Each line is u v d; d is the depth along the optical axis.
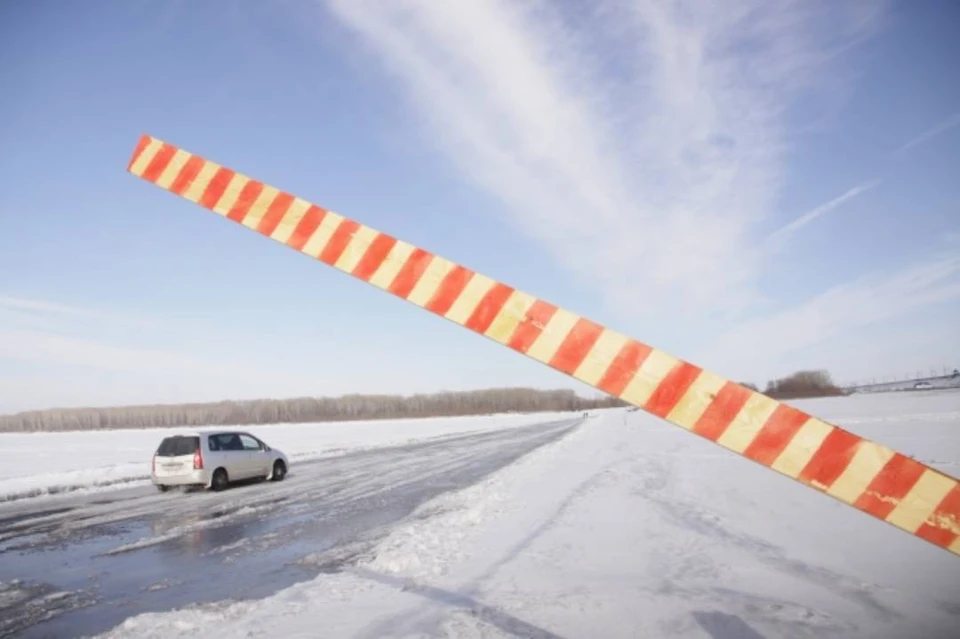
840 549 6.71
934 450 15.36
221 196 2.46
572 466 16.78
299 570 7.02
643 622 4.67
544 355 2.05
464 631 4.54
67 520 11.00
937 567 5.97
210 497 13.93
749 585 5.53
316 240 2.32
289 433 53.12
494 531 8.37
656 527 8.09
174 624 5.02
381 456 25.20
